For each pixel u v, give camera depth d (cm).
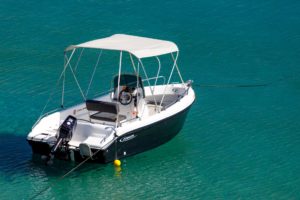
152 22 4356
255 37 4175
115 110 2530
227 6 4650
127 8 4575
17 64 3719
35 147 2559
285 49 4006
